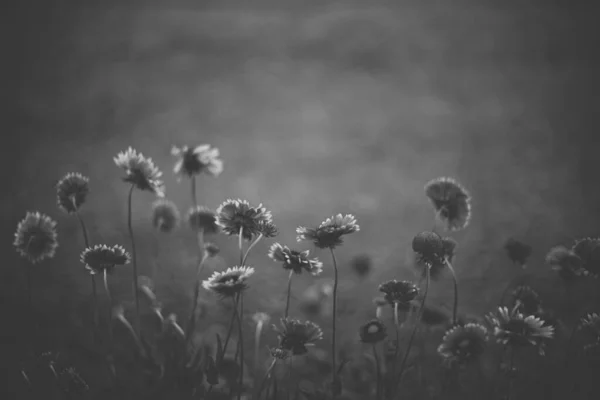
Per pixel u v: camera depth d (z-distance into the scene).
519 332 1.69
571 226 6.30
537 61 18.59
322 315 3.25
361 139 11.85
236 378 2.02
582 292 3.67
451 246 2.14
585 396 2.07
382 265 5.07
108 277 4.47
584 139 11.31
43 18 21.86
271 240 5.94
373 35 21.00
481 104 14.55
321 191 8.39
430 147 11.11
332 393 1.94
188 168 2.43
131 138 11.27
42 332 3.08
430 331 2.49
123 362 2.49
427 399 2.16
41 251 2.12
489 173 9.17
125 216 6.59
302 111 14.18
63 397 1.97
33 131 11.42
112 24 22.02
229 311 3.10
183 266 4.79
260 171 9.50
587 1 23.78
